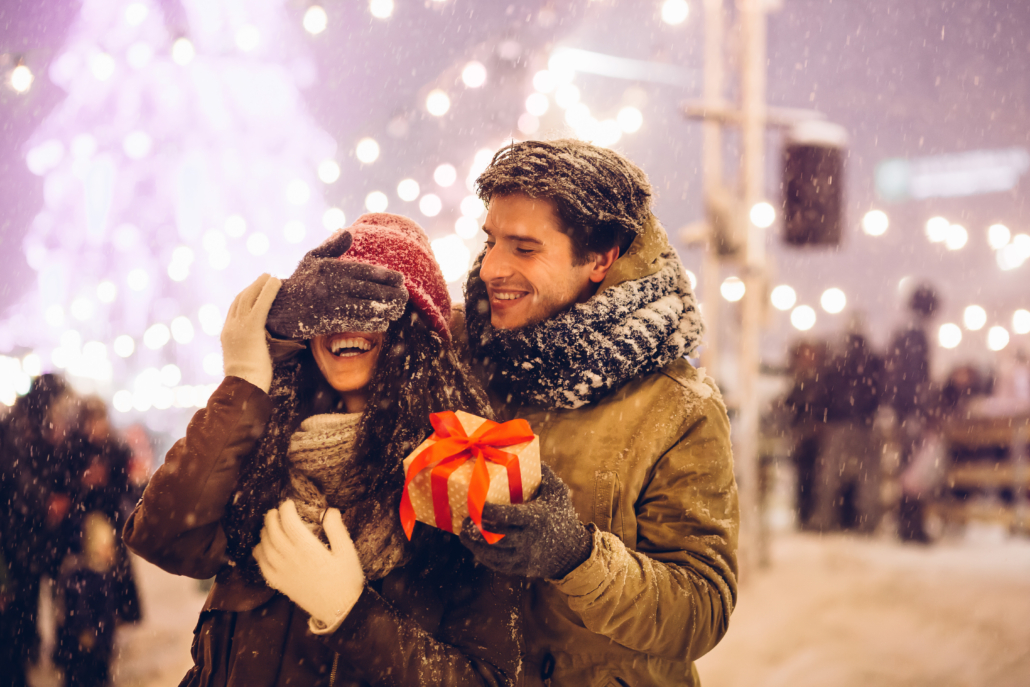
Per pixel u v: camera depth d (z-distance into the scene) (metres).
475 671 1.11
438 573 1.19
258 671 1.13
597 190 1.24
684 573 1.14
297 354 1.27
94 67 7.82
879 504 6.24
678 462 1.23
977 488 6.19
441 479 0.99
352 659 1.06
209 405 1.16
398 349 1.20
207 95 8.81
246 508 1.16
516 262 1.26
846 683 3.23
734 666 3.44
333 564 1.06
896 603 4.29
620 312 1.23
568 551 1.00
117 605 3.81
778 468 7.48
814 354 6.58
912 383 6.34
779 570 5.06
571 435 1.26
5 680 3.45
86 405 3.65
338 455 1.17
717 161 4.72
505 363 1.30
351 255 1.22
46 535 3.48
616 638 1.09
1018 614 4.05
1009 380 6.81
